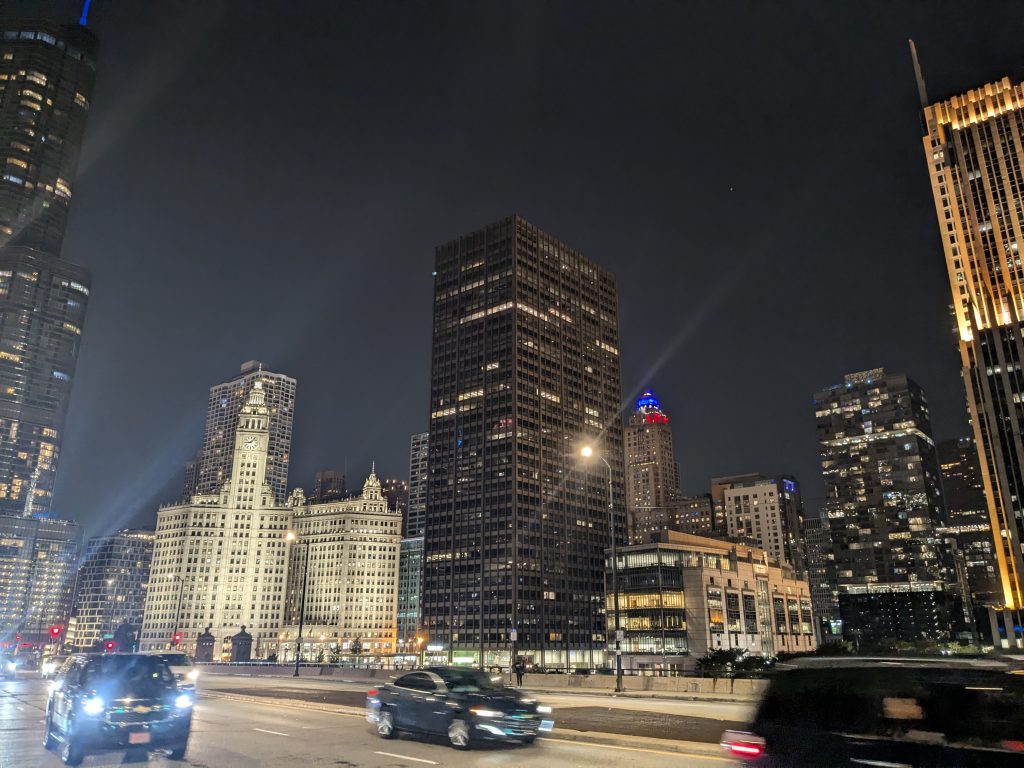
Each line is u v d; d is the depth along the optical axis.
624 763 18.16
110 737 18.95
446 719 21.06
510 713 20.52
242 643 126.75
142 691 20.16
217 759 18.97
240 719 28.30
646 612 169.00
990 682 10.08
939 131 178.00
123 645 84.88
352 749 20.62
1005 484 147.75
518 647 194.50
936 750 9.90
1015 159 165.62
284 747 20.97
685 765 17.77
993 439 151.62
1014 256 160.50
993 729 9.70
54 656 89.44
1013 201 163.62
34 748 21.42
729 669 88.88
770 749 11.30
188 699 20.64
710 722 26.05
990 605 155.50
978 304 162.00
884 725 10.48
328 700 36.72
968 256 166.88
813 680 11.51
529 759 18.86
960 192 171.62
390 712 22.97
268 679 64.94
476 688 22.36
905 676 10.73
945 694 10.29
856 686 11.05
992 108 171.88
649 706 33.91
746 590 182.50
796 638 198.50
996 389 154.00
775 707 11.65
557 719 27.25
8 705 36.12
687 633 163.00
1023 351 152.75
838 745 10.70
